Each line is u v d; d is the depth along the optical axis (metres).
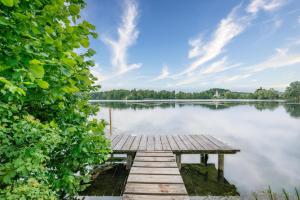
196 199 5.05
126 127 15.72
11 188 1.95
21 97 1.60
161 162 4.90
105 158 2.96
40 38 1.53
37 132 1.89
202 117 23.28
